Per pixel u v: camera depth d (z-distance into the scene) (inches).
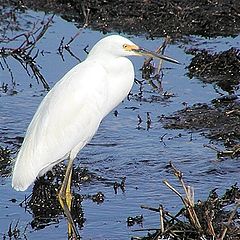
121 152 554.6
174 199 486.3
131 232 446.6
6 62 737.6
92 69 450.0
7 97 650.8
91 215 468.8
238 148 543.8
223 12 844.0
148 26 829.2
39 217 470.3
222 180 513.0
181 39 797.9
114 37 453.1
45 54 755.4
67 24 843.4
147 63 714.2
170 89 671.8
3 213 472.7
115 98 460.4
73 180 512.1
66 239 444.5
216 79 697.0
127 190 499.8
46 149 444.8
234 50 726.5
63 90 449.7
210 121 601.9
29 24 839.7
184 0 866.1
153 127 594.6
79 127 450.6
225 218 443.5
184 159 542.9
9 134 584.1
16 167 440.5
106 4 872.9
